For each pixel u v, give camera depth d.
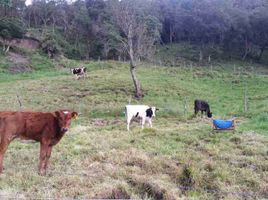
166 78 45.28
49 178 10.31
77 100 32.28
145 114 21.08
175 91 38.44
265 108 26.92
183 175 11.16
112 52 71.81
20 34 64.12
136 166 12.15
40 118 10.66
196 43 85.81
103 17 81.06
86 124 22.80
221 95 38.94
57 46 65.56
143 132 18.08
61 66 58.31
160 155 13.59
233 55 77.25
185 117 25.84
